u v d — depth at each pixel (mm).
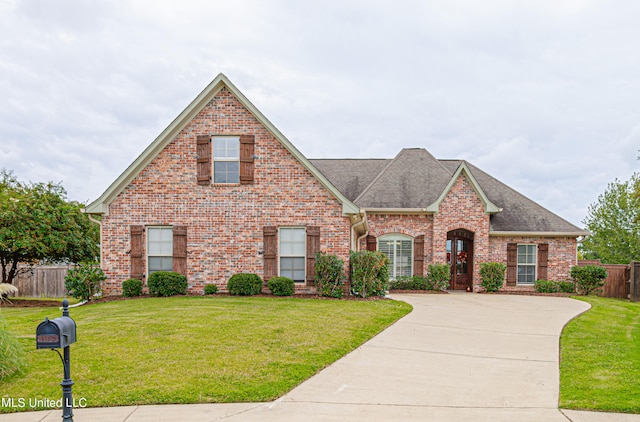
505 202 22734
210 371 7031
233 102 16594
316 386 6641
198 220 16531
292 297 15656
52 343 4941
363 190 22906
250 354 7965
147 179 16516
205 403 5918
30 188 20000
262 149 16578
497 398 6246
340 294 15680
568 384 6828
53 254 19734
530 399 6207
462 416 5602
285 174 16562
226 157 16719
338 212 16500
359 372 7359
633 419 5508
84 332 9555
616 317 13500
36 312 13688
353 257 16109
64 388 5164
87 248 20172
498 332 10695
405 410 5781
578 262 23156
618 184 36438
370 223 20844
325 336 9516
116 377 6758
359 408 5828
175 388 6324
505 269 20656
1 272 21203
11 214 17578
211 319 10844
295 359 7785
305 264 16578
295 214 16531
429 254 20766
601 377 7148
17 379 6762
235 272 16516
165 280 15867
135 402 5902
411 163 23562
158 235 16688
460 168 20609
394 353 8602
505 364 7965
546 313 13789
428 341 9648
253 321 10703
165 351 8094
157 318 10969
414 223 20828
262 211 16547
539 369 7664
